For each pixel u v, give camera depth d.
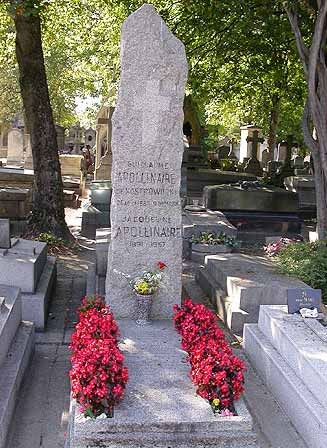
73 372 4.28
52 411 4.95
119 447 4.04
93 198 14.08
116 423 4.07
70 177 23.92
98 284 7.91
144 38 6.46
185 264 10.73
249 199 14.46
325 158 9.92
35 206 12.05
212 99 23.78
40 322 6.77
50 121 11.94
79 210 18.00
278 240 10.05
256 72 19.02
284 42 15.47
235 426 4.18
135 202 6.63
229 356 4.66
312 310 5.71
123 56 6.45
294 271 7.86
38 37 11.62
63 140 34.22
